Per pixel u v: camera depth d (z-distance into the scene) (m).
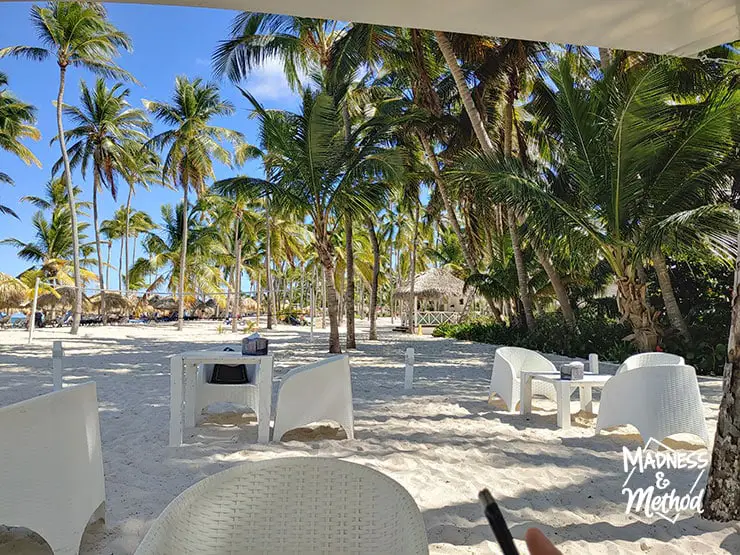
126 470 3.89
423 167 17.59
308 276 48.06
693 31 2.75
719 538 2.83
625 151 9.41
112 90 26.70
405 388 7.65
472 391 7.54
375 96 19.06
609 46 2.93
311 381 4.67
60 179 33.44
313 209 13.05
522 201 10.71
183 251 27.61
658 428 4.38
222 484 1.81
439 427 5.28
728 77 10.91
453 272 30.70
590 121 10.02
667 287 11.73
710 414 6.02
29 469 2.36
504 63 13.54
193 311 47.69
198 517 1.71
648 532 2.91
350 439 4.74
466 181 12.05
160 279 39.75
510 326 18.08
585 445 4.63
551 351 14.56
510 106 14.74
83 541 2.79
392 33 14.91
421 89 16.03
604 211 10.31
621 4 2.45
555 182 13.22
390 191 13.77
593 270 17.47
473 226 20.41
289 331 26.23
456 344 17.22
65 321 34.19
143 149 27.38
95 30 21.66
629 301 10.98
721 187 10.26
